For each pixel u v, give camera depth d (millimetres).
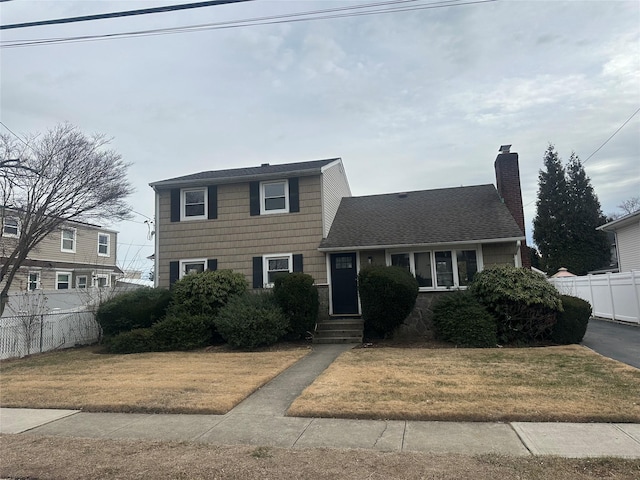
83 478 4359
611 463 4234
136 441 5352
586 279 18438
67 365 10484
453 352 10273
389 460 4484
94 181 16344
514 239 13477
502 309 11445
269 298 13016
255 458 4680
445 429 5383
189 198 16438
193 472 4387
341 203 18828
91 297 15758
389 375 8023
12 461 4812
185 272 16062
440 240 13969
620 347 10555
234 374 8695
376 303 12070
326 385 7434
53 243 25109
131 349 12344
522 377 7547
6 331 11984
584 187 36188
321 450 4836
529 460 4363
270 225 15656
